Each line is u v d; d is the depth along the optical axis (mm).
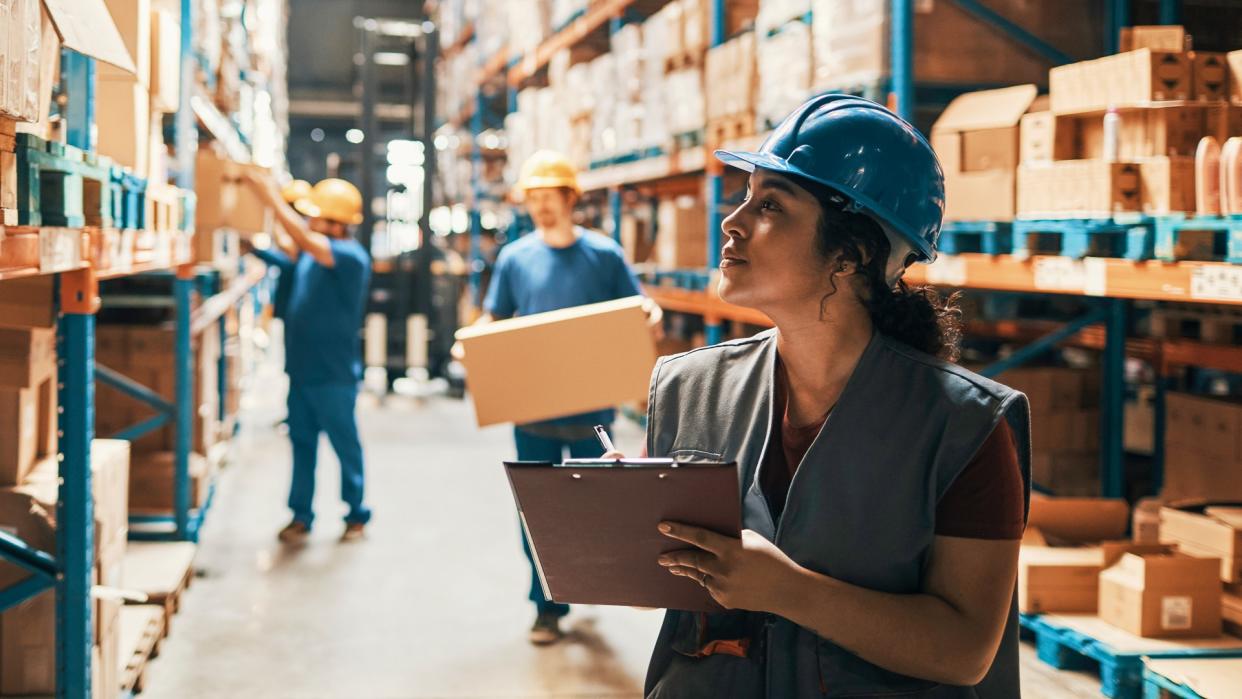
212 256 5562
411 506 7297
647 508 1392
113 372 5586
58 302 2916
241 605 5137
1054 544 4637
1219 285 3287
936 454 1396
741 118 6777
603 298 4984
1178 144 3771
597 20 9703
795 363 1521
